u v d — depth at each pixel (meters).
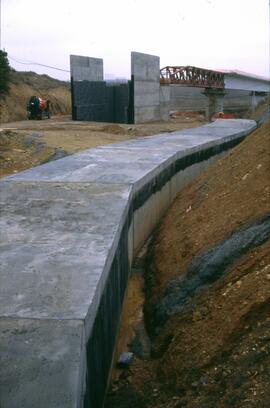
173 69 36.22
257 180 7.58
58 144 16.05
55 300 3.95
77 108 28.55
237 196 7.63
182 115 44.19
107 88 30.88
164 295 6.41
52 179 8.22
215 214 7.60
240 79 58.88
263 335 4.18
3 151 14.61
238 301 4.92
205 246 6.70
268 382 3.55
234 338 4.49
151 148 12.51
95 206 6.71
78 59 29.58
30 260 4.78
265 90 62.56
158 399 4.50
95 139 18.25
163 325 5.95
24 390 3.09
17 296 4.02
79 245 5.20
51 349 3.40
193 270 6.30
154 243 8.74
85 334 3.62
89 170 9.15
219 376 4.12
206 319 5.11
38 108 29.70
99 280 4.32
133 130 22.17
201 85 39.19
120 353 5.73
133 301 7.07
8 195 7.21
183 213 8.96
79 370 3.25
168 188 10.88
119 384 5.04
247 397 3.53
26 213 6.39
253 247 5.85
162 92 34.31
